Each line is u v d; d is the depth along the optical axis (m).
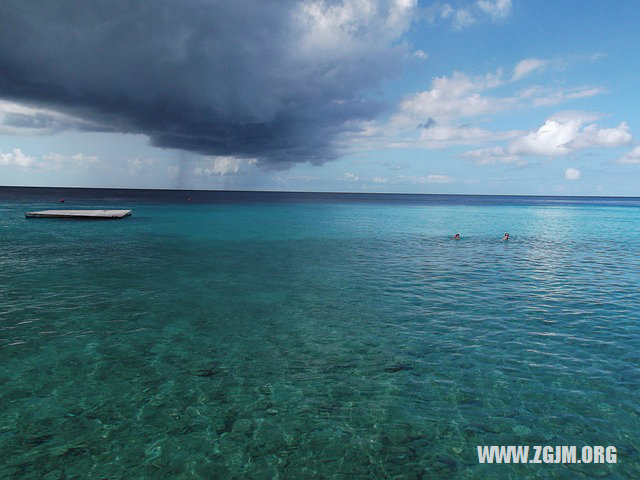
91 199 104.75
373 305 14.71
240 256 24.66
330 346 10.98
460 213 78.25
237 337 11.57
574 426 7.36
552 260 24.36
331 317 13.35
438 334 11.84
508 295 16.14
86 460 6.45
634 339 11.39
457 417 7.66
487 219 61.72
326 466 6.39
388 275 19.78
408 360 10.09
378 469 6.33
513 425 7.41
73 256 23.41
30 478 6.04
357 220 55.72
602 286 17.72
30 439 6.93
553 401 8.16
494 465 6.39
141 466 6.34
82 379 9.00
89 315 13.23
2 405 7.91
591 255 26.38
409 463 6.45
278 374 9.37
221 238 33.00
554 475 6.18
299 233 38.19
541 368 9.60
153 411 7.83
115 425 7.37
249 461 6.49
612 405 8.01
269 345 11.03
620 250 28.70
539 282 18.42
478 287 17.47
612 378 9.09
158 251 25.84
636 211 94.75
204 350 10.64
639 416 7.65
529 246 30.64
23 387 8.61
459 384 8.88
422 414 7.76
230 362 9.97
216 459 6.52
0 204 74.25
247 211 70.69
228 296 15.74
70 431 7.16
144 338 11.40
